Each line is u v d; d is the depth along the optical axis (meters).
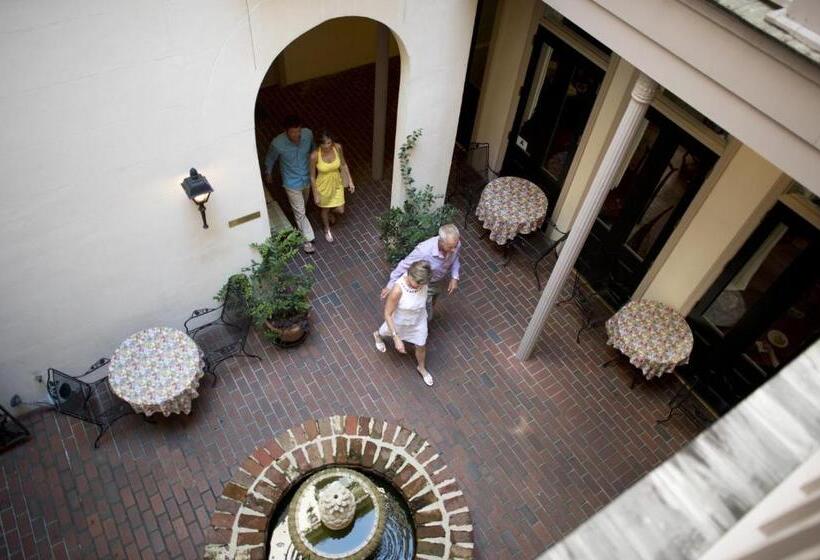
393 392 7.26
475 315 8.13
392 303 6.43
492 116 9.28
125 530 6.09
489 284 8.51
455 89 7.45
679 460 1.06
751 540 0.83
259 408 7.00
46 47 4.47
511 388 7.46
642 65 4.71
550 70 7.98
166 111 5.38
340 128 10.35
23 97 4.61
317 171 7.94
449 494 6.38
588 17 5.06
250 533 5.95
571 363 7.78
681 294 7.26
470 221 9.22
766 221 6.07
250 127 6.03
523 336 7.83
